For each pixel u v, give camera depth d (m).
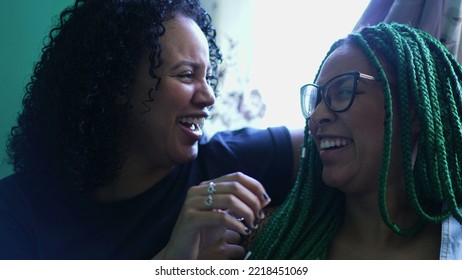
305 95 1.06
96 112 1.13
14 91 1.73
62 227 1.15
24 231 1.16
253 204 0.92
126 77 1.10
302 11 1.68
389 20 1.22
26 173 1.22
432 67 0.99
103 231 1.14
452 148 0.98
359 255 1.00
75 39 1.16
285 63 1.70
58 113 1.16
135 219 1.16
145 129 1.13
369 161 0.96
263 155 1.25
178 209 1.18
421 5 1.20
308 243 1.02
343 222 1.07
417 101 0.95
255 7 1.74
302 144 1.16
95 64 1.11
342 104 0.97
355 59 0.98
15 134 1.29
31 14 1.74
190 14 1.21
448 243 0.93
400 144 0.96
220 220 0.92
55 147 1.17
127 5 1.12
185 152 1.15
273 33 1.72
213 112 1.74
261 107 1.73
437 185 0.95
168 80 1.10
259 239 1.06
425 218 0.94
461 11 1.15
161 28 1.09
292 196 1.10
